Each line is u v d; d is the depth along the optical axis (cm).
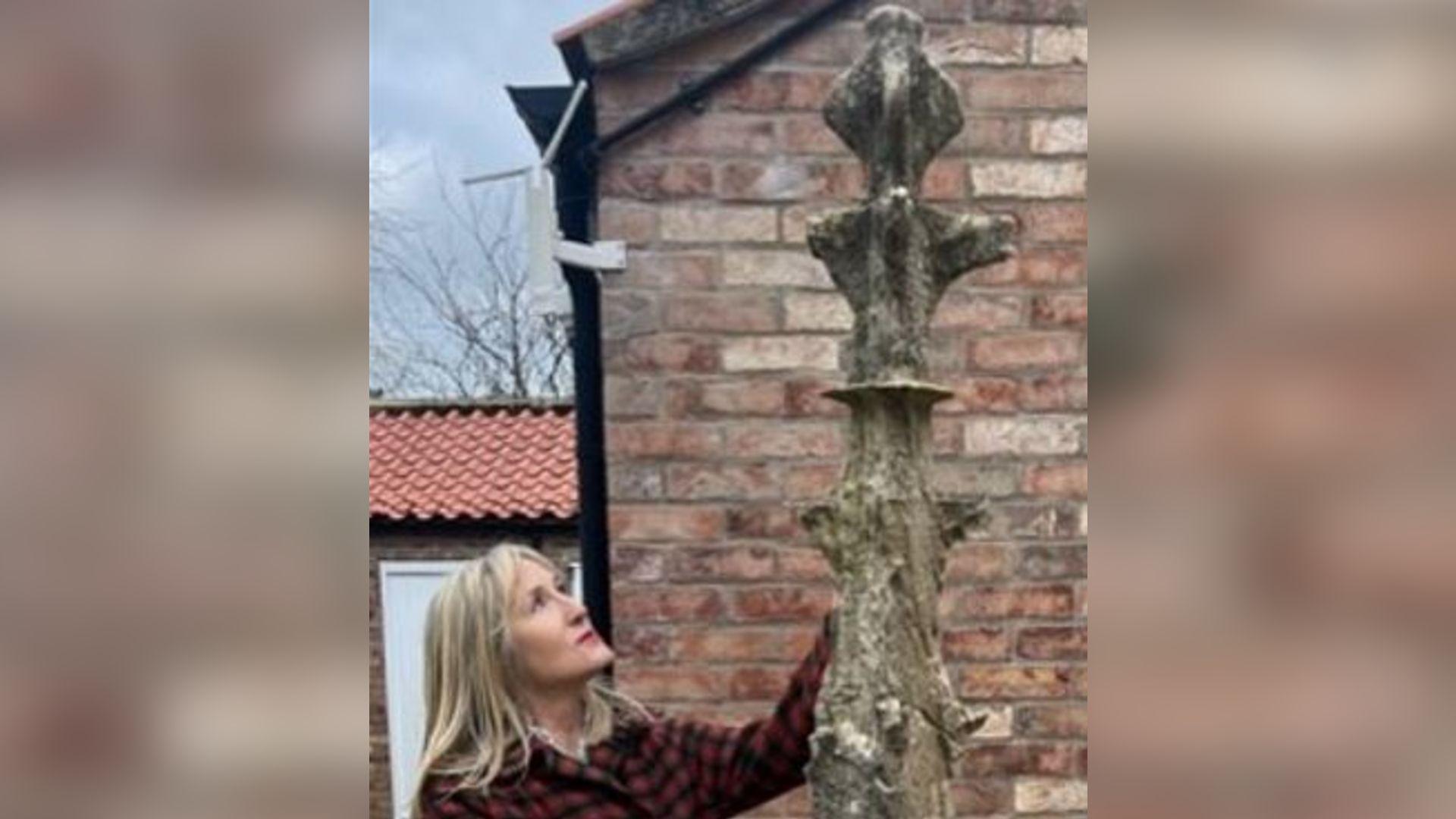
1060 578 254
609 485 255
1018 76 258
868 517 137
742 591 254
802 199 258
